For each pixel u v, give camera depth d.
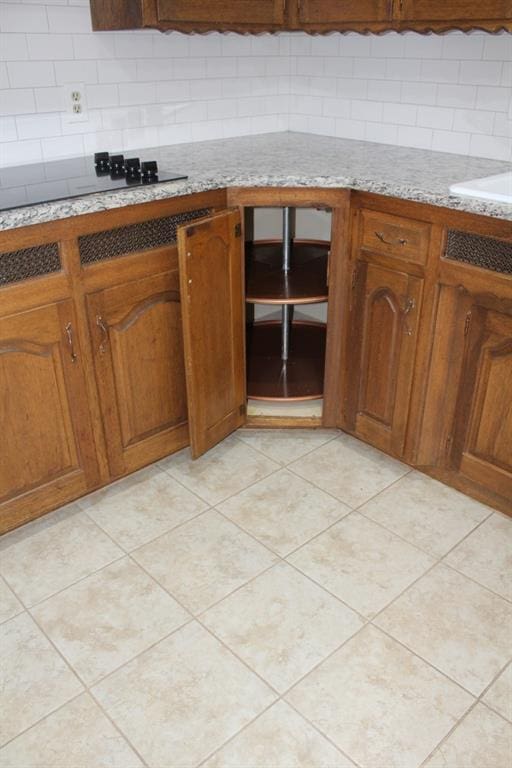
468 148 2.26
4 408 1.69
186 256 1.81
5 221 1.49
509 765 1.27
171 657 1.50
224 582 1.71
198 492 2.06
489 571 1.74
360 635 1.55
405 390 2.03
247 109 2.68
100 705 1.39
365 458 2.24
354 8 2.03
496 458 1.88
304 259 2.58
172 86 2.43
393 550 1.81
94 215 1.68
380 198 1.89
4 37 1.99
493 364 1.78
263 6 2.14
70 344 1.75
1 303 1.58
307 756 1.28
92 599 1.66
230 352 2.17
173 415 2.14
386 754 1.29
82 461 1.92
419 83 2.32
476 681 1.44
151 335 1.96
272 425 2.37
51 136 2.19
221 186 1.95
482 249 1.69
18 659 1.50
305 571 1.74
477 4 1.77
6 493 1.78
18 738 1.32
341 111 2.61
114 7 2.04
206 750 1.30
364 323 2.09
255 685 1.43
